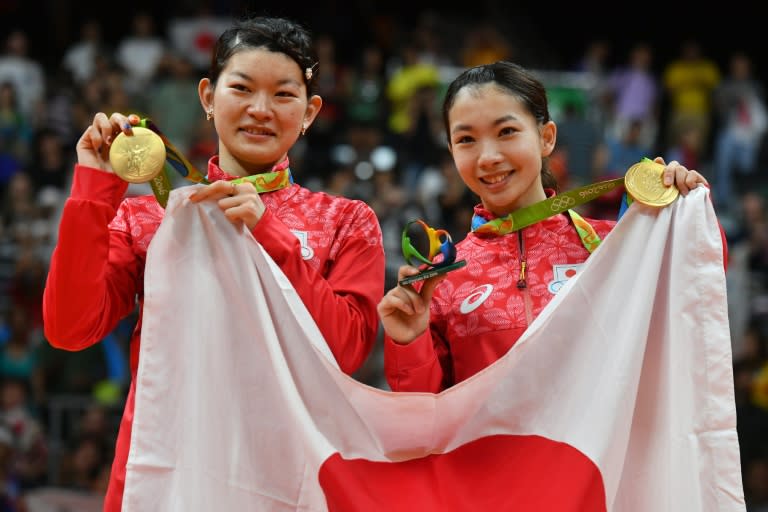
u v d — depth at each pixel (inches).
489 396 338.3
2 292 1033.5
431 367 342.3
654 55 1818.4
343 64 1444.4
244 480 329.4
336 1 1487.5
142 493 324.8
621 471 333.1
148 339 330.3
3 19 1541.6
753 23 1812.3
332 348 341.4
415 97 1205.7
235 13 1472.7
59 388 892.6
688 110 1487.5
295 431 329.7
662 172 343.9
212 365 332.2
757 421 860.6
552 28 1811.0
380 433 337.4
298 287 338.6
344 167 1077.1
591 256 341.1
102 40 1572.3
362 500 325.7
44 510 772.0
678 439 329.1
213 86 367.2
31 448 836.0
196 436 328.5
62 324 333.1
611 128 1374.3
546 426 337.4
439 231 328.2
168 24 1519.4
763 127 1435.8
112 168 332.8
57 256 329.4
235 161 366.0
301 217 364.8
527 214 361.7
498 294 361.4
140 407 327.9
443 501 330.0
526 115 354.9
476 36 1455.5
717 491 324.8
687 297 334.6
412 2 1716.3
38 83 1352.1
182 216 334.3
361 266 362.3
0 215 1109.1
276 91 356.2
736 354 985.5
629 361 332.5
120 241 356.5
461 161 356.8
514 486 332.2
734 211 1311.5
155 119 1230.3
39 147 1194.0
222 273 335.3
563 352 339.6
